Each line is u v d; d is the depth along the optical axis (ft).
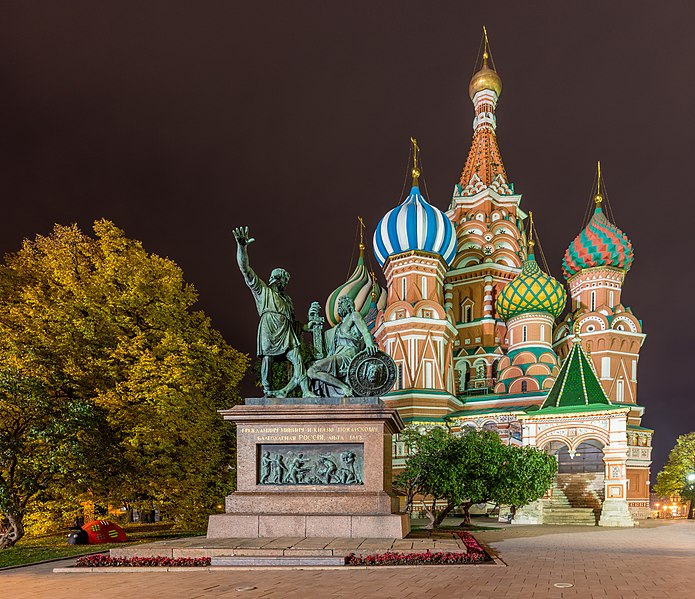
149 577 44.04
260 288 64.03
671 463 218.59
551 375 192.44
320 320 67.46
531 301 202.80
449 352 202.49
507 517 138.00
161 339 93.04
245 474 58.39
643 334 204.03
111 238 101.24
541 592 37.58
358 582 40.63
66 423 71.56
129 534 88.94
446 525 120.88
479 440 110.11
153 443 84.99
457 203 255.50
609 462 128.67
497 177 255.70
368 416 57.62
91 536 75.00
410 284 201.36
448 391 198.80
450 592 37.27
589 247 217.56
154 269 101.24
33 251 106.93
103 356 91.15
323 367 62.69
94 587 40.45
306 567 46.03
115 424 84.17
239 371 104.12
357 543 51.80
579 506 141.18
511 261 237.04
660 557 59.26
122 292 96.07
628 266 217.77
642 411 199.11
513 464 106.32
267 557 47.96
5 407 73.41
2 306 95.55
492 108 271.08
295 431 58.75
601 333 201.98
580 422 133.90
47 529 94.07
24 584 42.47
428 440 112.27
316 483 57.77
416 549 49.75
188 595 36.91
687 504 216.95
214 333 107.76
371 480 57.16
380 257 213.87
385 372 61.11
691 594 37.37
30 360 81.46
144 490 89.81
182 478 91.71
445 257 208.95
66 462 71.46
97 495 86.74
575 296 223.71
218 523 55.83
